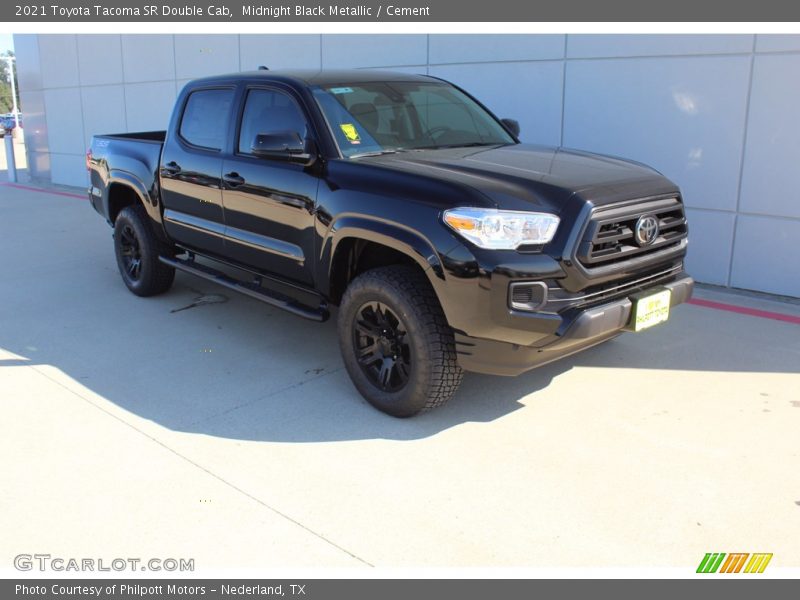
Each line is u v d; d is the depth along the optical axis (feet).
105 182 21.16
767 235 20.06
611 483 10.88
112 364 15.97
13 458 11.85
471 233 11.11
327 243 13.39
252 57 33.99
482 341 11.45
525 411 13.28
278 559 9.30
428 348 11.99
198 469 11.46
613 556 9.27
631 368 15.20
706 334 17.22
